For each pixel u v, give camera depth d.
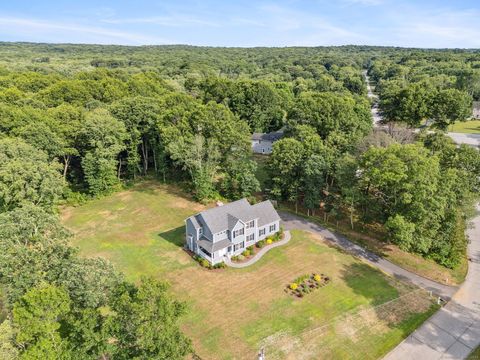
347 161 52.25
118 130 64.50
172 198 64.38
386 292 39.75
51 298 22.59
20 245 27.38
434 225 45.16
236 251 46.62
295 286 39.72
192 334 33.25
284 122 100.94
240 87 104.31
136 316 22.25
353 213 57.62
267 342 32.41
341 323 34.88
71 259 28.95
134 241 50.19
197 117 64.38
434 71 166.25
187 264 44.72
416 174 43.50
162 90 105.56
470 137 94.81
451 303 38.28
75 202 62.66
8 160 48.28
